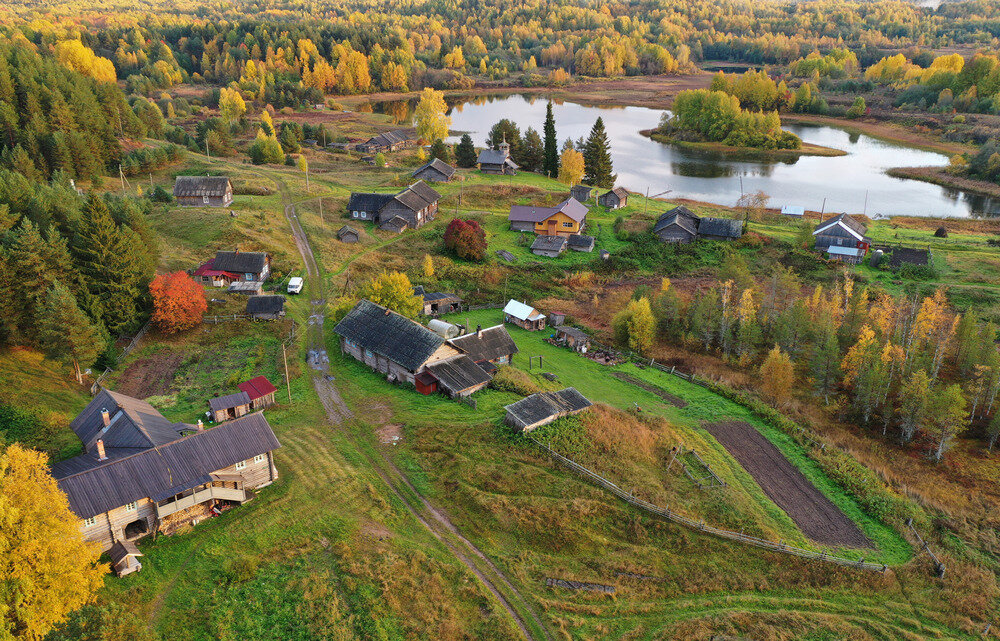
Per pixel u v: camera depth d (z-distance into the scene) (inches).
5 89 5123.0
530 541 1845.5
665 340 3489.2
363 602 1590.8
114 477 1690.5
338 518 1862.7
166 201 4771.2
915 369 2842.0
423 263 4143.7
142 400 2353.6
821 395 2906.0
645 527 1925.4
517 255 4549.7
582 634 1578.5
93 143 5182.1
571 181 6200.8
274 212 4694.9
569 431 2276.1
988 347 2817.4
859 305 3233.3
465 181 6023.6
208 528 1802.4
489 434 2256.4
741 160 7844.5
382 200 4768.7
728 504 2059.5
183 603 1568.7
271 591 1608.0
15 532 1353.3
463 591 1658.5
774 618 1670.8
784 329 3176.7
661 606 1684.3
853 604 1744.6
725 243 4832.7
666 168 7426.2
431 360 2598.4
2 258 2529.5
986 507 2202.3
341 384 2618.1
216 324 3073.3
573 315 3777.1
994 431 2522.1
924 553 1934.1
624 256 4680.1
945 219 5561.0
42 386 2420.0
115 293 2817.4
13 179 3358.8
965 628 1689.2
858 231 4648.1
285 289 3567.9
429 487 2020.2
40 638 1320.1
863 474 2308.1
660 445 2357.3
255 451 1902.1
